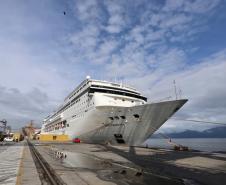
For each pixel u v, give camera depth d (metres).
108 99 31.17
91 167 13.16
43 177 9.77
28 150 25.80
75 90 41.75
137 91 35.88
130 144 31.42
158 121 27.41
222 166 13.48
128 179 9.83
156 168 12.84
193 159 16.83
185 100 24.95
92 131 33.78
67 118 46.69
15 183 8.51
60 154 19.70
